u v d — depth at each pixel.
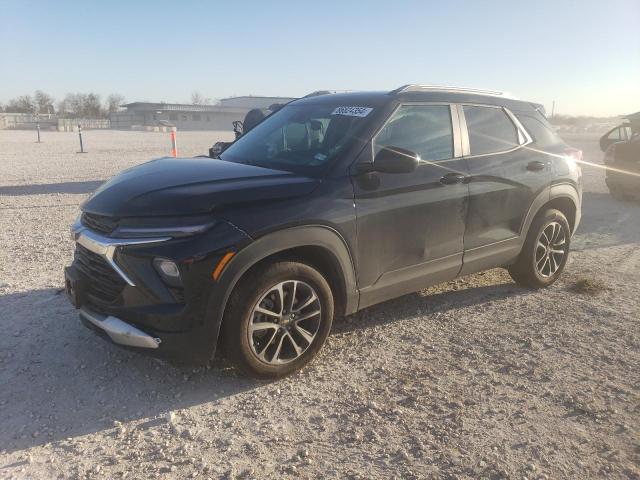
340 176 3.71
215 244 3.13
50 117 89.06
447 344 4.18
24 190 12.32
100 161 20.42
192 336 3.19
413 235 4.09
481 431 3.07
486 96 4.89
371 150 3.89
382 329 4.44
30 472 2.72
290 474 2.72
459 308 4.90
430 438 3.01
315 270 3.60
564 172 5.27
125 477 2.69
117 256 3.22
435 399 3.40
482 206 4.55
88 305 3.54
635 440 2.99
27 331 4.29
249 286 3.30
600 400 3.39
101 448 2.92
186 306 3.14
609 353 4.02
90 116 104.06
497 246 4.79
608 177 11.05
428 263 4.27
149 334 3.19
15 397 3.38
